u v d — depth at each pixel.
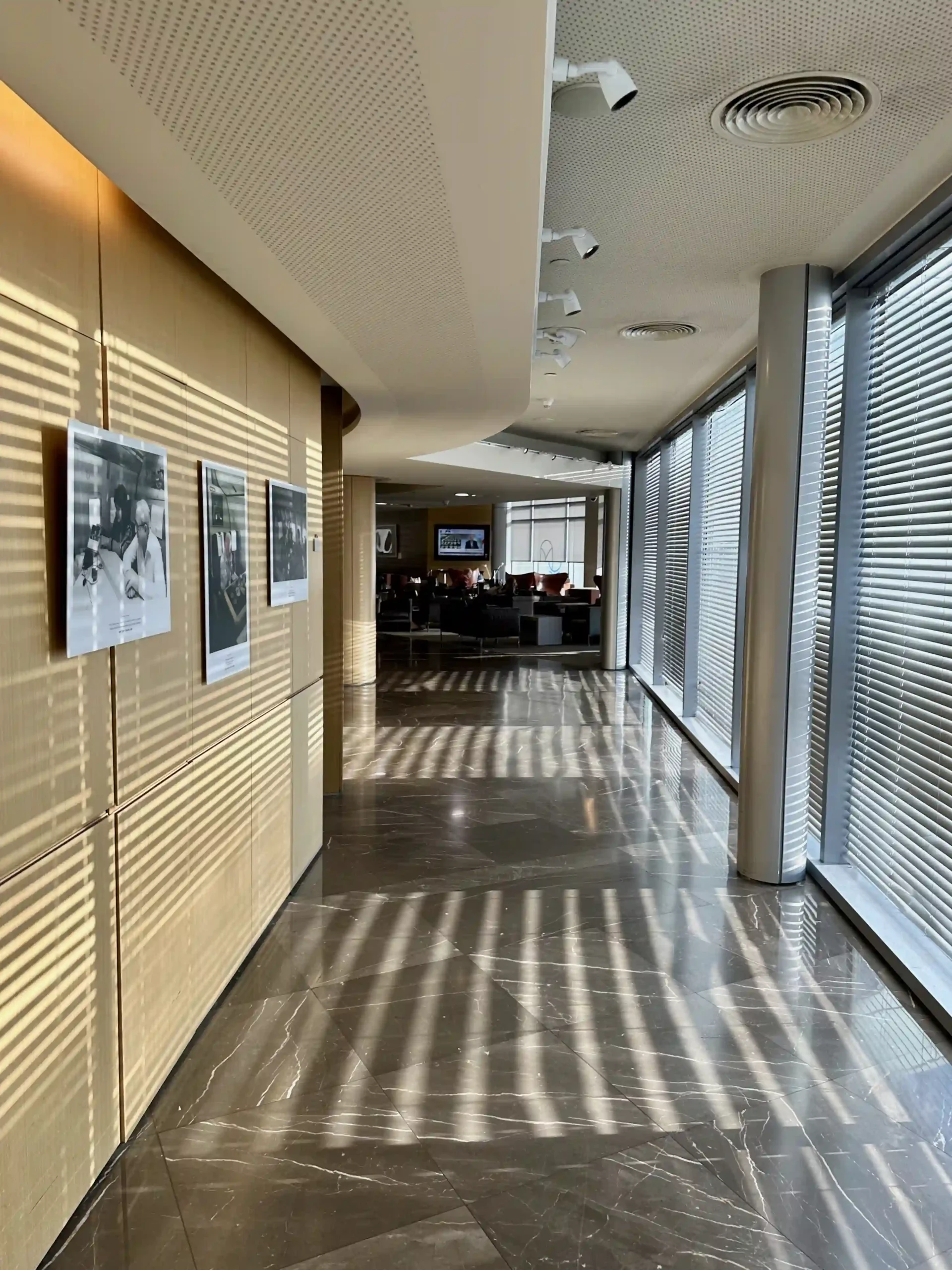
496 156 2.23
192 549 3.17
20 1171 2.04
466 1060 3.12
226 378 3.54
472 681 12.91
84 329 2.33
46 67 1.79
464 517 26.00
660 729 9.49
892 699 4.36
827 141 3.27
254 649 3.97
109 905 2.52
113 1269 2.16
